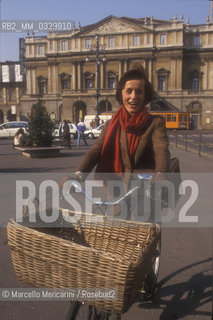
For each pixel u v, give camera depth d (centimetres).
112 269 171
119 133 240
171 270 386
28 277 195
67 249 179
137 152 238
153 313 301
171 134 3434
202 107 6034
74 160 1448
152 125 238
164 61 6075
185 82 6303
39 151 1560
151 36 6009
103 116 4609
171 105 6062
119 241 238
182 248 449
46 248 184
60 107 6600
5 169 1152
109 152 243
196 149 1866
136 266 173
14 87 7819
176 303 318
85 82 6406
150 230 226
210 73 6184
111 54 6184
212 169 1093
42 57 6719
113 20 6122
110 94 5991
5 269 384
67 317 205
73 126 3400
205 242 470
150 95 249
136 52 6088
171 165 248
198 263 403
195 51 6197
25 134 1641
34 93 6819
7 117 7875
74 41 6356
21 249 191
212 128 6019
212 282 352
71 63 6431
